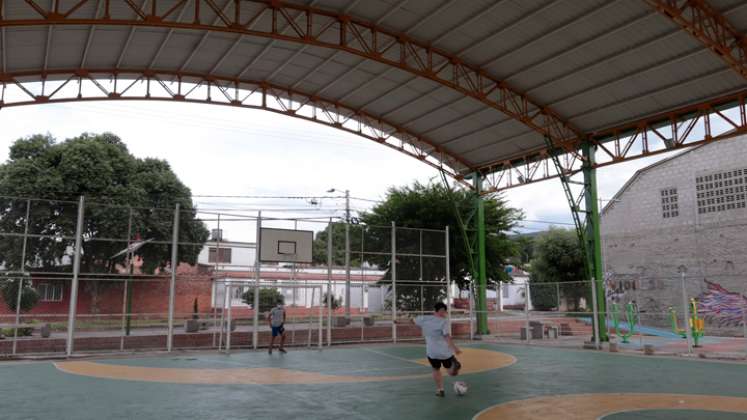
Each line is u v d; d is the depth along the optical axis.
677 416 9.32
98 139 40.38
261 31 20.92
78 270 19.25
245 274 40.19
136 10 17.69
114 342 20.31
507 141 29.38
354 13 21.12
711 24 17.69
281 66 25.77
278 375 14.73
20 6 19.09
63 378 13.94
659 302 36.06
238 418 9.12
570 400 10.92
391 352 21.89
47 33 20.86
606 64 21.64
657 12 18.22
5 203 18.47
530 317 31.98
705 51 19.53
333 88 27.83
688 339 20.22
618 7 18.50
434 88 26.39
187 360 18.38
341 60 24.95
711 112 22.14
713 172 34.50
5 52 21.78
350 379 14.00
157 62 24.86
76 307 19.19
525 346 25.06
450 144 31.47
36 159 37.22
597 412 9.68
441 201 35.53
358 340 26.08
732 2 17.17
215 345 22.56
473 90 24.70
